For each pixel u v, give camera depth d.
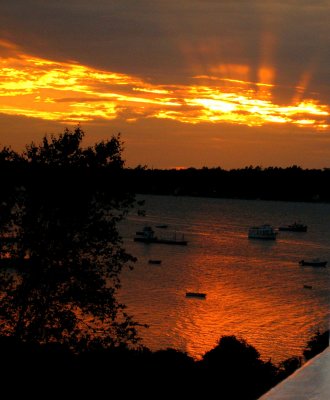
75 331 25.92
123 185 26.56
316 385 1.47
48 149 26.27
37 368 23.38
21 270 25.52
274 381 26.55
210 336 66.50
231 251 155.00
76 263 25.80
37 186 25.44
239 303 86.31
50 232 25.50
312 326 71.62
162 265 123.69
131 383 23.31
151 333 67.00
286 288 101.12
